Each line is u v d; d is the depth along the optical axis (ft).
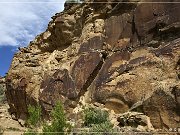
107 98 72.84
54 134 56.49
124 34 80.64
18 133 87.66
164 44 71.56
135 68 71.97
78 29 95.96
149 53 72.33
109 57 79.10
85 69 82.33
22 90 99.86
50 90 87.04
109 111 71.20
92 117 67.51
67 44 99.45
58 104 58.65
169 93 62.54
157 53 70.90
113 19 84.33
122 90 70.85
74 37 96.73
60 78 86.02
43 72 98.02
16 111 106.22
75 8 99.35
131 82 70.23
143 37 75.87
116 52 78.48
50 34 107.04
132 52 75.92
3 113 112.88
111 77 74.90
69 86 83.15
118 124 66.08
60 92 84.38
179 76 65.26
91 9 92.12
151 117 63.62
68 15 100.37
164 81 66.18
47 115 85.20
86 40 87.04
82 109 76.18
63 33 98.48
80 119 72.90
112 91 72.49
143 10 77.36
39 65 102.53
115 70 75.61
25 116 101.24
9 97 109.29
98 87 76.43
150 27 75.10
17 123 103.35
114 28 83.41
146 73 69.51
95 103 74.74
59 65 93.97
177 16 71.51
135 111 66.69
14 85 103.91
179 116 60.18
